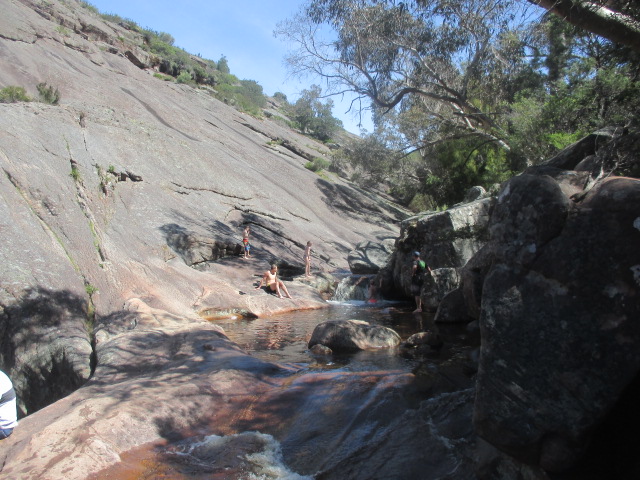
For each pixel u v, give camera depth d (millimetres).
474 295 6988
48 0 41406
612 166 3428
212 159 25609
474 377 5574
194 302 12836
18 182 12734
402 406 4805
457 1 14195
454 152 30125
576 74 17609
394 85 22281
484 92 23109
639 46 6496
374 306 14430
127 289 11727
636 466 2412
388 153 32938
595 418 2320
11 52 26766
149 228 16281
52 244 11492
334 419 4711
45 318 9094
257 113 57125
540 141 18016
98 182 16391
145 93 32906
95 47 37656
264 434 4574
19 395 8312
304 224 26125
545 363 2492
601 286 2381
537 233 2639
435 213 14133
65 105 20766
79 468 3799
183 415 4883
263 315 13141
